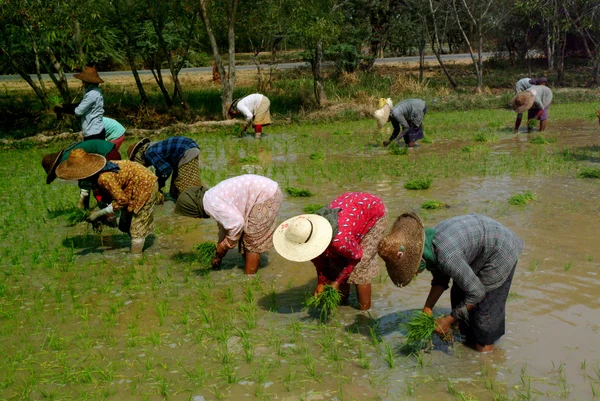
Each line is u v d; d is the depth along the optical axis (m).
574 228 7.62
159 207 9.41
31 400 4.34
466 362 4.62
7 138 17.28
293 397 4.27
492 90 26.44
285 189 10.23
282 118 20.11
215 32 23.64
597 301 5.55
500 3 29.77
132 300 6.02
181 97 21.55
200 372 4.57
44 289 6.35
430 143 14.54
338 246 4.90
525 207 8.62
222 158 13.58
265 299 5.94
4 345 5.15
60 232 8.32
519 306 5.49
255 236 6.33
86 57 19.14
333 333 5.19
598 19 25.83
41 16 16.84
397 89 25.52
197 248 6.78
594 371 4.43
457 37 41.97
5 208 9.59
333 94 24.52
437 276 4.68
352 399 4.20
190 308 5.79
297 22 20.45
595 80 26.39
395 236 4.41
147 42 21.88
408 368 4.58
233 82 20.12
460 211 8.52
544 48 35.16
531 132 15.65
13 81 28.00
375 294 5.95
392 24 33.03
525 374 4.42
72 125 18.56
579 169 10.97
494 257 4.41
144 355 4.92
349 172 11.43
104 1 19.48
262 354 4.88
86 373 4.59
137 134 18.08
